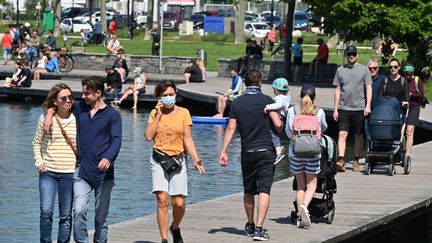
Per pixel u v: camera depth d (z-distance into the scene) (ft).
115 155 81.87
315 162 92.79
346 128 128.47
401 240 103.04
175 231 86.12
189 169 160.66
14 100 276.00
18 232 110.11
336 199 110.73
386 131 127.54
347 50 125.70
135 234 91.61
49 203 82.79
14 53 362.12
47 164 82.99
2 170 155.53
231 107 88.74
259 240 88.07
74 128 83.05
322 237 89.76
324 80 297.33
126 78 296.51
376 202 108.88
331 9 256.73
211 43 469.98
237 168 161.68
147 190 138.82
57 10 499.92
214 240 88.63
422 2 253.65
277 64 306.35
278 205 107.14
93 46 440.86
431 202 112.78
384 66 278.67
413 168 136.87
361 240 100.22
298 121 92.63
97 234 83.66
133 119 231.30
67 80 311.68
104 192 82.84
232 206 107.34
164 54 393.09
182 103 257.14
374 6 253.44
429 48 256.73
